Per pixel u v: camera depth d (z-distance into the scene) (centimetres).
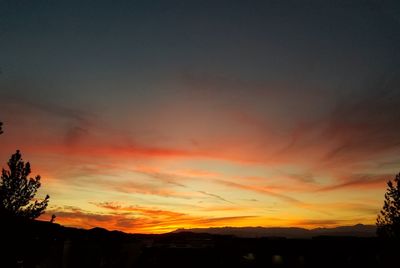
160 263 2814
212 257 2864
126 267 2711
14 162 1368
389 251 1812
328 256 2812
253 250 2998
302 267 2856
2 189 1324
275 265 2897
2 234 1303
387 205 1717
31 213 1377
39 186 1418
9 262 1312
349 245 2819
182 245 3022
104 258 2555
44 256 1448
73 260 2278
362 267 2600
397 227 1655
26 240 1370
